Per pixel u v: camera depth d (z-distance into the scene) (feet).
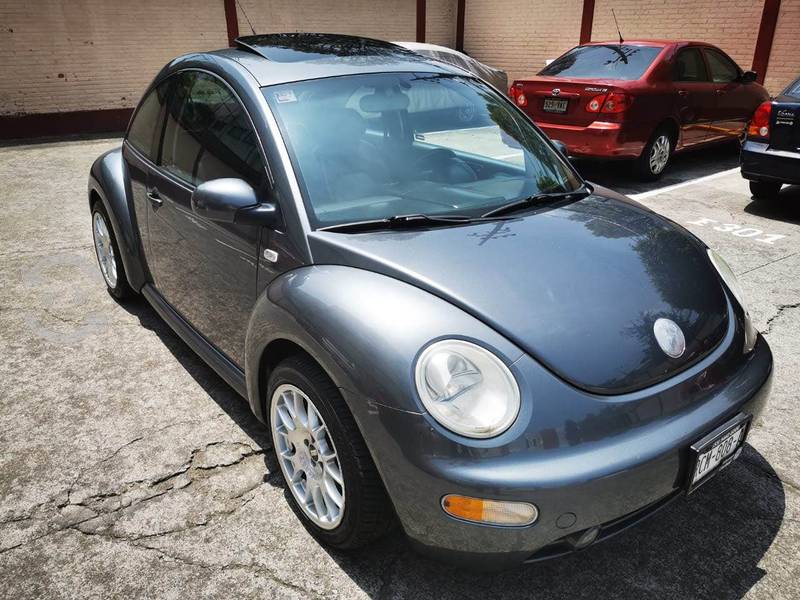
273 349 7.33
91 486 8.04
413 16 46.83
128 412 9.59
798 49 33.55
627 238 7.62
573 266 6.77
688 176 24.72
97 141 33.04
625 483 5.53
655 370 6.04
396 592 6.55
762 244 16.89
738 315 7.33
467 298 6.10
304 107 8.18
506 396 5.56
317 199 7.41
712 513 7.59
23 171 25.80
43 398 9.95
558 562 6.92
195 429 9.16
